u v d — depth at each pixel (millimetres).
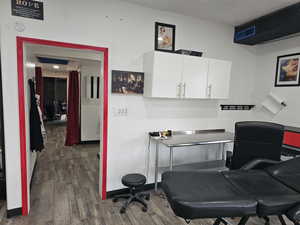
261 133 2107
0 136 2422
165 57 2584
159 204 2615
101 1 2479
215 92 2967
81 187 3016
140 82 2795
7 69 2080
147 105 2893
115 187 2807
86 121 5516
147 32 2779
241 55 3605
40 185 3031
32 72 3439
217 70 2941
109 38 2557
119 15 2590
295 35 3090
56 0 2256
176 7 2760
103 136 2652
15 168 2211
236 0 2518
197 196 1229
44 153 4586
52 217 2273
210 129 3455
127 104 2760
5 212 2324
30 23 2156
